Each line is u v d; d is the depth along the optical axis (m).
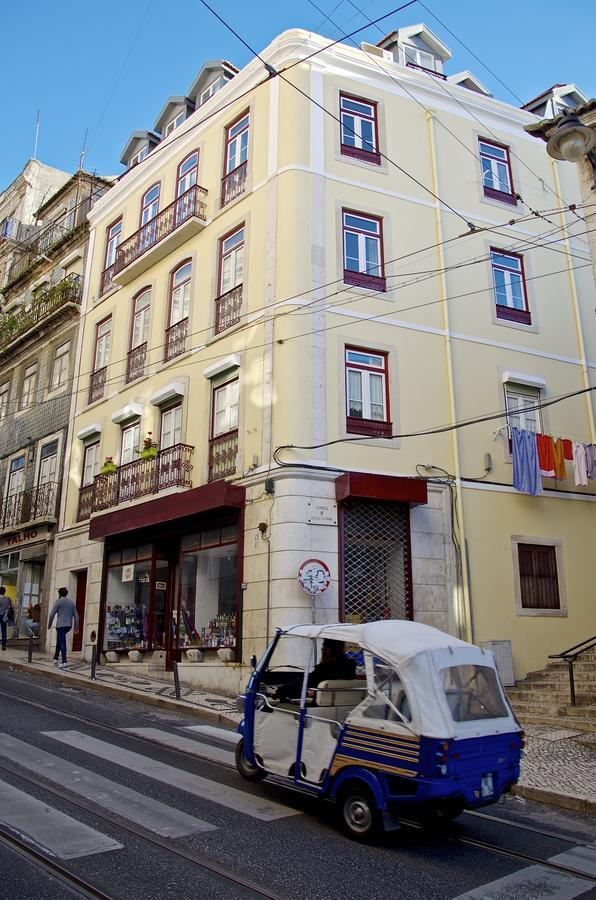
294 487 13.34
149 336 18.83
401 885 4.97
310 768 6.45
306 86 15.91
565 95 20.11
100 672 15.77
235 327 15.59
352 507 13.81
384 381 14.93
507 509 15.30
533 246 17.69
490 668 6.50
